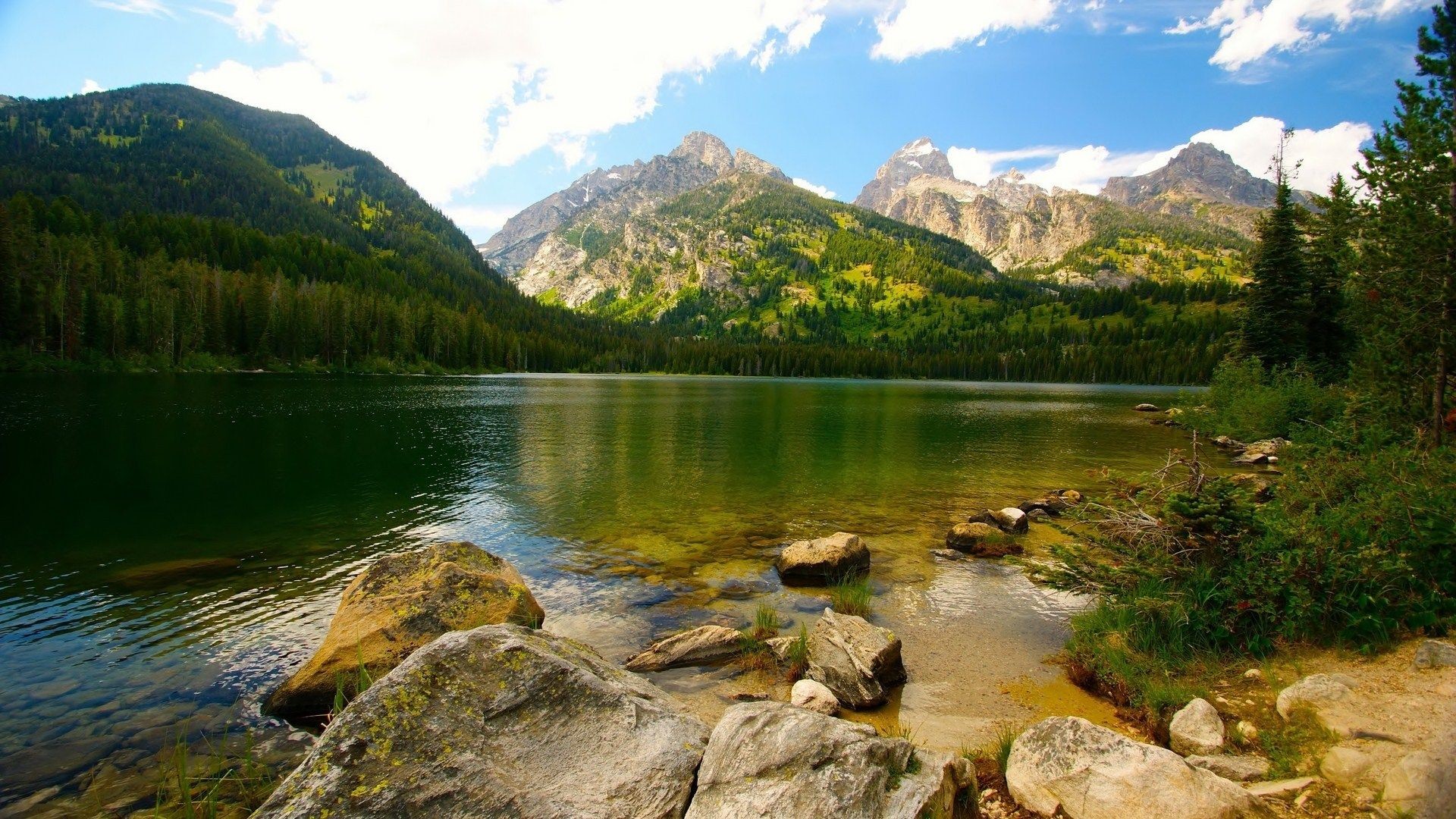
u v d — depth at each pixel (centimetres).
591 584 1491
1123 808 585
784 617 1304
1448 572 877
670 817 521
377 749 498
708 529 1997
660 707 641
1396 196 1562
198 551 1697
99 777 743
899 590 1468
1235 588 987
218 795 710
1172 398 10269
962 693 984
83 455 2970
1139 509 1217
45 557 1625
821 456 3603
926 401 9425
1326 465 1286
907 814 516
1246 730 738
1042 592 1459
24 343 8112
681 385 13825
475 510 2216
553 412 6209
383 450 3500
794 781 532
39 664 1045
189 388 6912
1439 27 1475
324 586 1446
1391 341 1584
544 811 494
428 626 993
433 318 15175
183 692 962
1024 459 3512
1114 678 960
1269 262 4488
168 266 12756
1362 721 666
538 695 578
